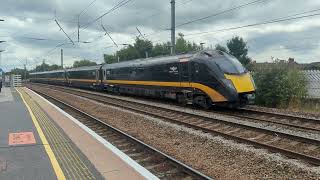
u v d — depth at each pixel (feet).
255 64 102.68
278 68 88.79
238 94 75.31
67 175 29.71
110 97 122.01
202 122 61.98
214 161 36.91
